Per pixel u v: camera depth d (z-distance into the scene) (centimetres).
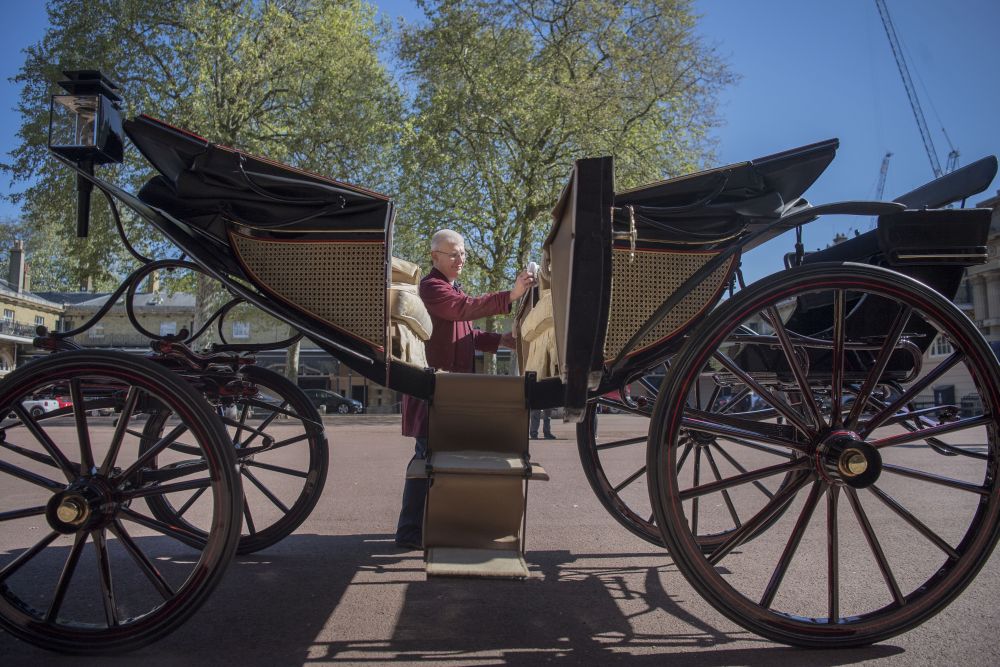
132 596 322
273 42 2241
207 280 2392
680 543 254
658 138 2248
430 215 2294
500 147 2353
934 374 271
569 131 2197
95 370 254
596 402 393
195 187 277
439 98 2262
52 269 5509
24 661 248
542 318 332
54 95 288
